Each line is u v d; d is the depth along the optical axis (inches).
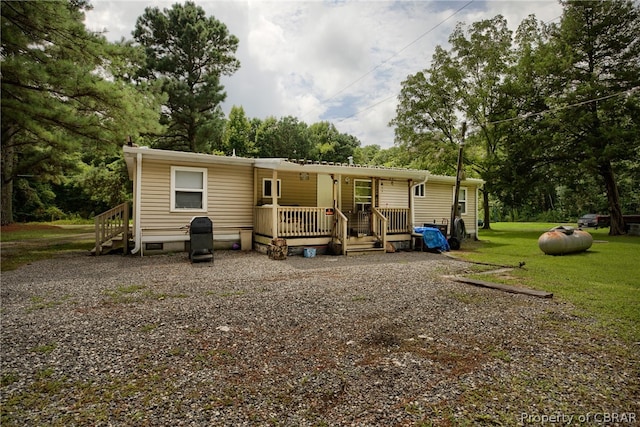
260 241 418.3
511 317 165.3
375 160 2170.3
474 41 932.6
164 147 823.1
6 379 100.8
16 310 170.9
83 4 453.4
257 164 412.5
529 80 840.3
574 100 725.9
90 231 740.0
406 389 97.5
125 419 81.8
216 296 201.9
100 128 400.2
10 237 589.6
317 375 105.3
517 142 829.8
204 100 774.5
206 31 785.6
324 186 496.1
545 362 115.9
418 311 174.7
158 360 115.0
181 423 80.4
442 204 633.6
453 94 983.6
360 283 242.7
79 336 136.0
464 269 307.3
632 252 436.1
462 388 98.4
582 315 169.2
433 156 1007.0
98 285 229.1
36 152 634.8
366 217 458.0
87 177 840.3
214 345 128.3
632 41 706.2
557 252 412.2
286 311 172.7
